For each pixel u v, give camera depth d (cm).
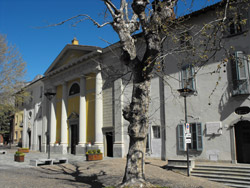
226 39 1480
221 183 1144
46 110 3088
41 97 3291
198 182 1084
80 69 2506
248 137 1415
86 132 2356
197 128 1536
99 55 2267
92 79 2388
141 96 831
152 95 1811
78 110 2539
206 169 1276
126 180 783
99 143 2144
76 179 1109
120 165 1475
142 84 844
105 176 1159
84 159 1936
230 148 1400
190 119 1577
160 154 1706
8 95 2552
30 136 3603
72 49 2659
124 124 1988
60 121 2817
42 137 3064
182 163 1316
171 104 1684
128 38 886
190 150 1558
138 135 804
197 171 1270
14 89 2583
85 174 1241
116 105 2055
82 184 986
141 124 811
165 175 1186
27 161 1867
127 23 988
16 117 4309
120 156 1950
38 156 2281
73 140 2567
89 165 1544
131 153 809
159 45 852
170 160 1359
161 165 1475
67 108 2705
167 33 884
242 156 1418
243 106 1377
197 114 1552
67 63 2634
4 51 2495
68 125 2644
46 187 926
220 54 1498
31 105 3588
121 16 910
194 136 1552
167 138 1678
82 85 2441
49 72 3000
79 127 2373
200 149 1505
